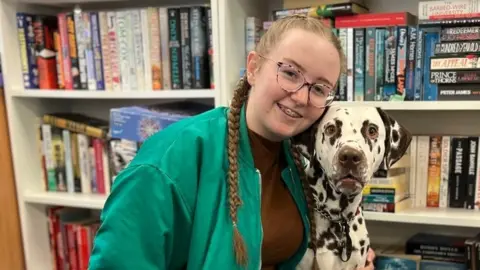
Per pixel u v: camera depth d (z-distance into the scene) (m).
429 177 1.67
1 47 2.01
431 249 1.69
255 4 1.85
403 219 1.57
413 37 1.54
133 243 0.95
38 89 2.04
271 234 1.14
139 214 0.95
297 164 1.23
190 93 1.79
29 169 2.13
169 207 0.97
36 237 2.17
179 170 0.99
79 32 1.96
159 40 1.83
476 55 1.47
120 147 1.83
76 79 2.00
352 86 1.61
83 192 2.11
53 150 2.14
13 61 2.04
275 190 1.18
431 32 1.53
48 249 2.24
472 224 1.51
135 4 2.11
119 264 0.94
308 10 1.64
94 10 2.17
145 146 1.04
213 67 1.73
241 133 1.07
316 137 1.22
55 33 2.03
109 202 0.99
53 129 2.13
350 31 1.59
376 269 1.68
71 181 2.12
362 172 1.11
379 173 1.59
